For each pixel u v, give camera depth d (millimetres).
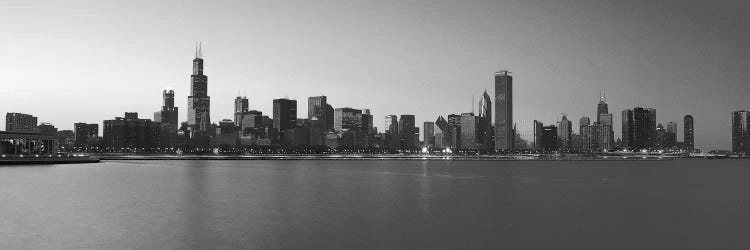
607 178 165375
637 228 55594
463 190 107125
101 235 49844
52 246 44875
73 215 63250
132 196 87250
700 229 54719
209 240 48000
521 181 144000
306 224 57875
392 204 78688
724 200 86250
